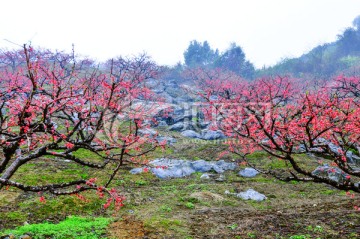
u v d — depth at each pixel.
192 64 103.38
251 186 19.75
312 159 24.80
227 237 11.48
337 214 14.01
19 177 17.61
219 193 18.23
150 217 13.68
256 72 92.69
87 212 14.20
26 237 10.30
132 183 19.02
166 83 72.12
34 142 8.00
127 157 21.89
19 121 7.05
